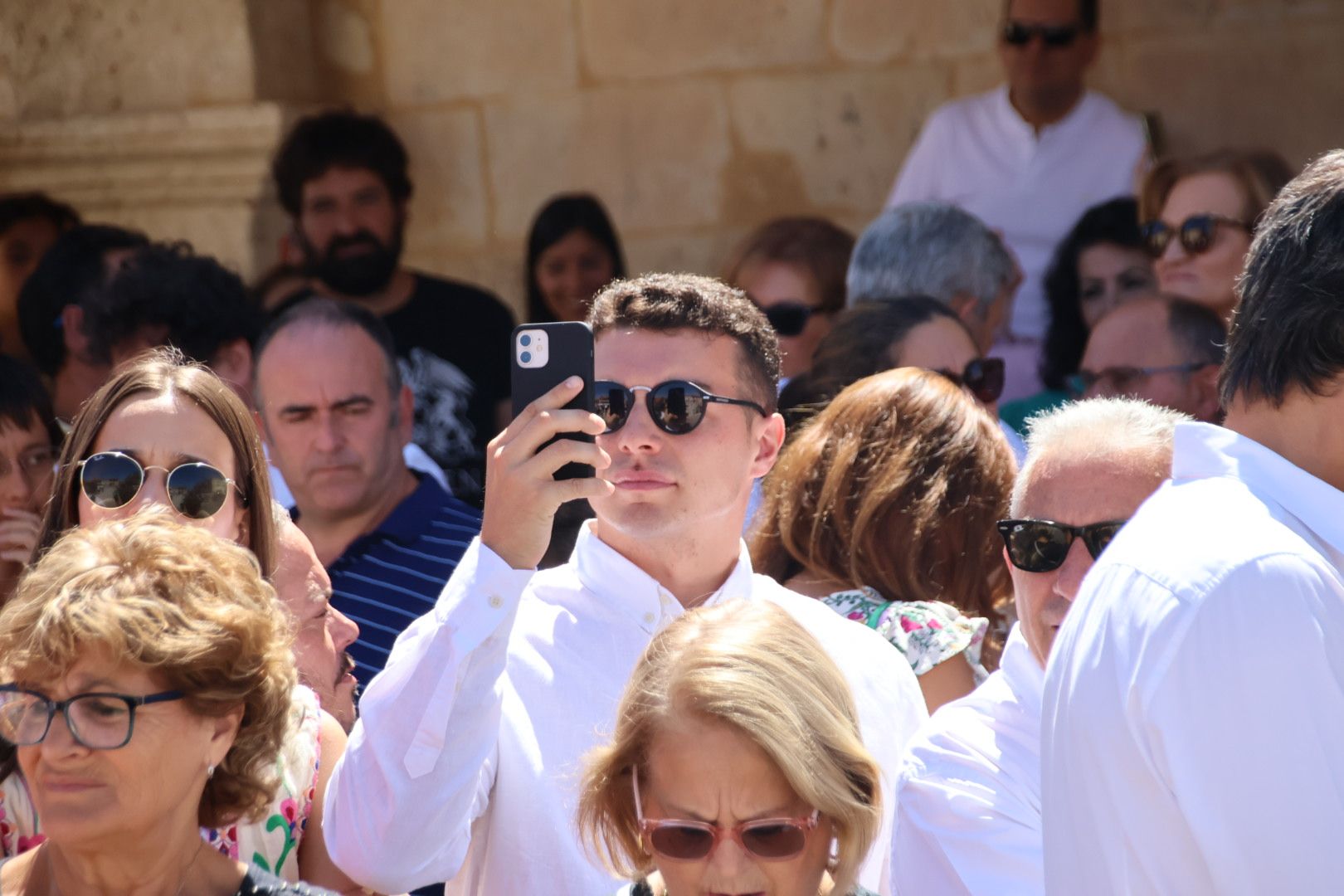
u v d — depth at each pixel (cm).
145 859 713
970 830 827
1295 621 603
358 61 2498
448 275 2492
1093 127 2231
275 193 2405
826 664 724
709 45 2414
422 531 1507
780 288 2070
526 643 939
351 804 789
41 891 738
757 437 998
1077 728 647
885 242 1883
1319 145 2206
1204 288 1953
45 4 2448
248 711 738
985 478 1160
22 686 689
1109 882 635
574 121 2475
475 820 906
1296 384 645
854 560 1140
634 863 732
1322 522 641
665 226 2462
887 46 2355
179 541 731
